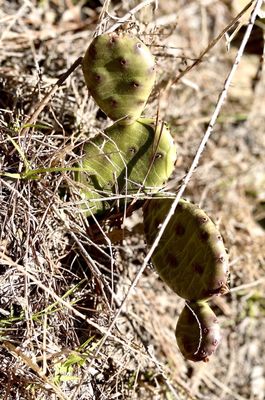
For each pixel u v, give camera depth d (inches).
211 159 37.1
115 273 27.2
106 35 22.7
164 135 24.2
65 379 23.4
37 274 24.2
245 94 40.0
